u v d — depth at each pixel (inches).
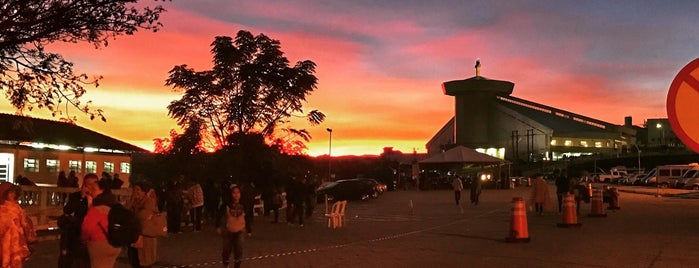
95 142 1161.4
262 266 508.1
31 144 1060.5
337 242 676.7
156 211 423.5
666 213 1087.0
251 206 746.2
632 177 3043.8
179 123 1098.1
